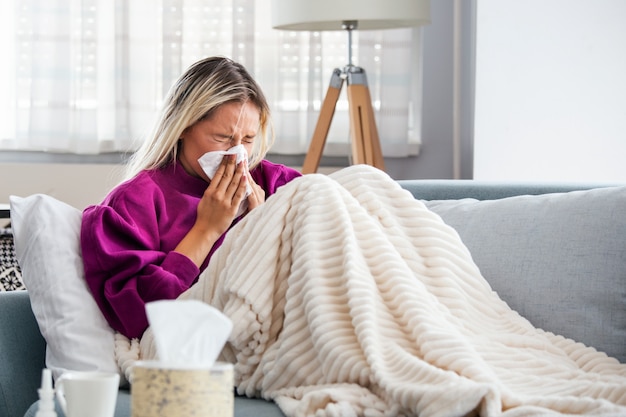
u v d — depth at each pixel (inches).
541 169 133.4
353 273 57.8
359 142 147.0
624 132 122.6
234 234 66.3
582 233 67.6
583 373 57.2
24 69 165.2
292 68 164.7
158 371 37.1
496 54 144.3
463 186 85.6
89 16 163.9
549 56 133.0
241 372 62.0
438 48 170.4
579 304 65.6
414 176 170.4
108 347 69.3
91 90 164.2
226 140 79.2
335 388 53.1
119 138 165.3
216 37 165.2
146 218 76.0
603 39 125.7
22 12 164.6
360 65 165.6
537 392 53.2
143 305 69.3
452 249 64.7
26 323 74.4
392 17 137.9
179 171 80.3
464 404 46.6
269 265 62.0
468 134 161.3
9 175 164.7
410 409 49.8
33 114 164.6
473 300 63.4
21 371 72.0
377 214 65.4
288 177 88.4
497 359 57.7
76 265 72.1
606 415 44.9
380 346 54.9
